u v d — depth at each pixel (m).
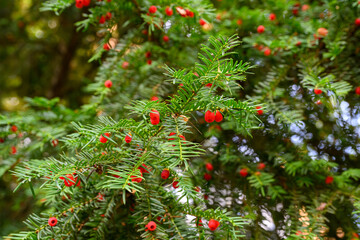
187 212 0.63
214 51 0.57
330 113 0.82
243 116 0.59
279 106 0.78
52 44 1.62
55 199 0.71
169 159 0.57
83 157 0.61
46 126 0.90
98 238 0.64
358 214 0.76
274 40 0.79
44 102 0.90
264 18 0.84
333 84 0.71
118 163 0.61
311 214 0.74
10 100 1.75
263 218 0.79
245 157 0.83
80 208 0.65
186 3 0.77
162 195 0.65
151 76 0.85
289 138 0.84
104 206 0.65
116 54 0.86
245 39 0.82
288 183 0.81
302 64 0.80
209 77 0.57
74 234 0.64
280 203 0.82
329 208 0.74
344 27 0.80
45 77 1.74
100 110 0.88
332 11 0.81
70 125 0.88
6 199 1.18
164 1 0.77
